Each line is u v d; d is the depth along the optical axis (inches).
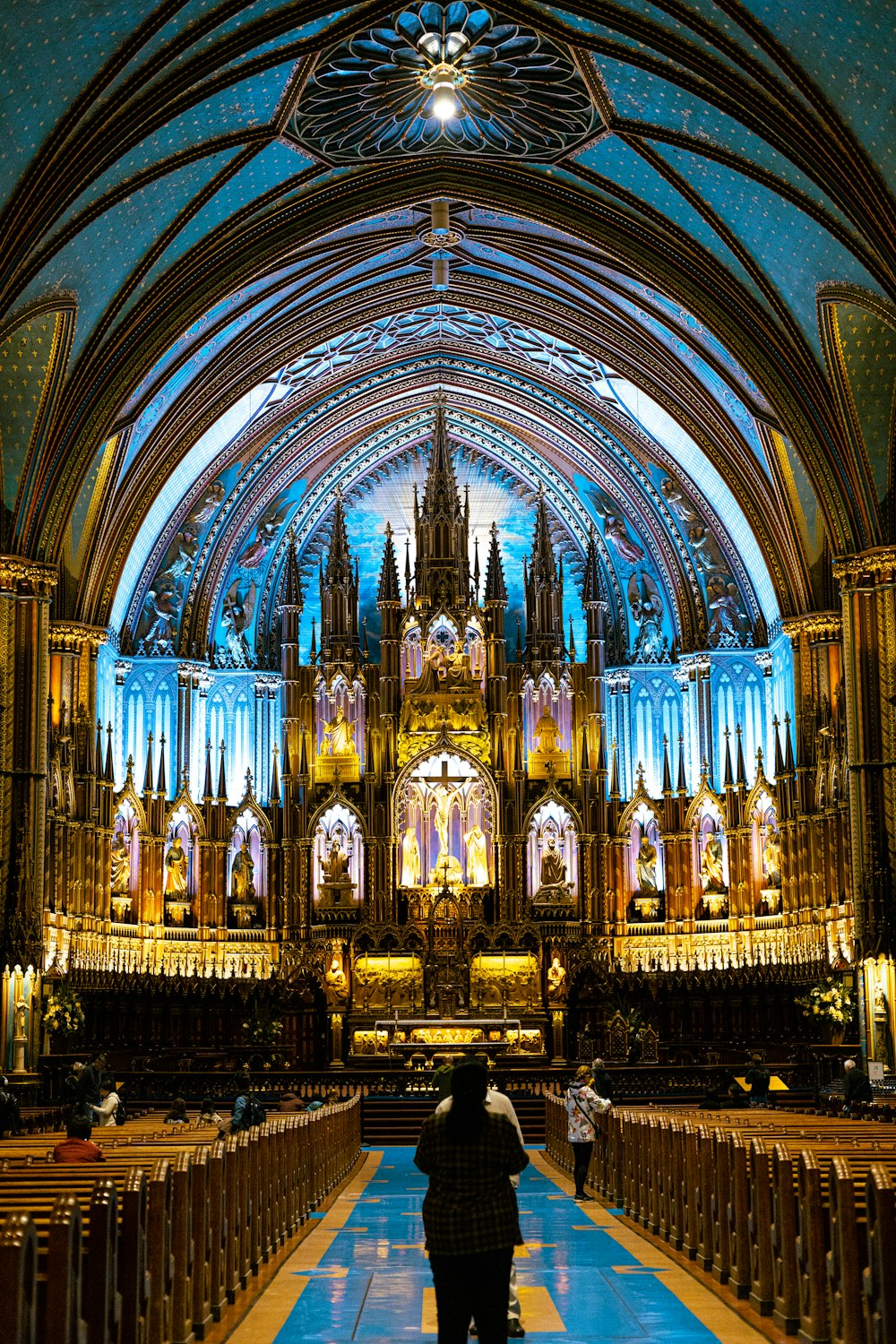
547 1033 1873.8
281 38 1280.8
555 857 1952.5
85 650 1764.3
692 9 1206.3
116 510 1768.0
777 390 1549.0
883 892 1443.2
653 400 1841.8
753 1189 602.2
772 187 1348.4
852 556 1504.7
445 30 1330.0
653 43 1264.8
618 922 1937.7
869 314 1423.5
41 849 1460.4
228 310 1695.4
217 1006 1879.9
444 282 1770.4
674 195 1497.3
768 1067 1592.0
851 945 1542.8
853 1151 578.6
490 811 1955.0
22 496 1473.9
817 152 1244.5
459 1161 417.7
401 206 1626.5
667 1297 609.6
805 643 1738.4
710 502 1959.9
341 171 1568.7
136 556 1913.1
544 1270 683.4
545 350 1946.4
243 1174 650.2
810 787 1706.4
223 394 1818.4
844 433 1487.5
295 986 1883.6
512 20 1302.9
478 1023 1815.9
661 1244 767.7
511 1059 1815.9
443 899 1916.8
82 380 1489.9
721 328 1568.7
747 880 1850.4
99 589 1780.3
